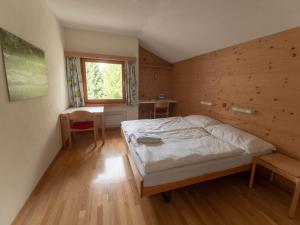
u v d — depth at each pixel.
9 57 1.47
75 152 2.95
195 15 2.43
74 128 3.07
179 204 1.74
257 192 1.95
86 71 3.91
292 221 1.55
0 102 1.35
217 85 3.13
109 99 4.21
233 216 1.60
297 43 1.80
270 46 2.10
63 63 3.46
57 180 2.12
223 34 2.57
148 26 3.35
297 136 1.84
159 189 1.59
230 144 2.12
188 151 1.83
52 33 2.76
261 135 2.28
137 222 1.51
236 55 2.65
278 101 2.03
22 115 1.70
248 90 2.46
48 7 2.58
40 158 2.11
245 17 2.03
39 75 2.11
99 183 2.06
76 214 1.58
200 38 3.00
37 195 1.83
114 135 3.88
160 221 1.53
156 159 1.61
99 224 1.48
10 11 1.52
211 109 3.34
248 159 1.95
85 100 4.01
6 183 1.39
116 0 2.42
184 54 3.98
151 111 5.05
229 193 1.93
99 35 3.81
